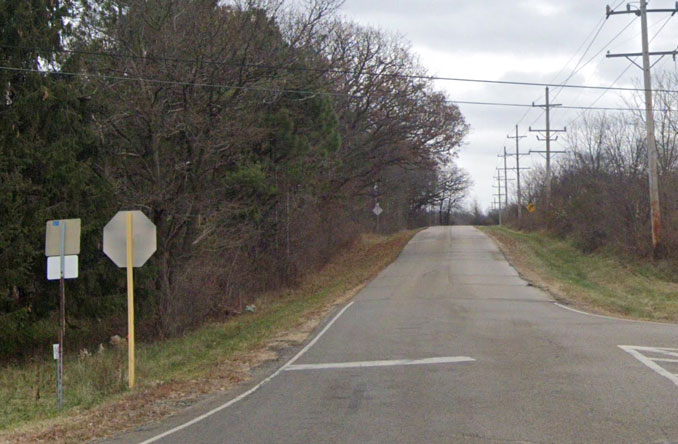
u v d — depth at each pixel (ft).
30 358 63.10
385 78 140.26
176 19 71.46
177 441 26.40
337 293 99.50
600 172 150.30
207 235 80.89
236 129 75.51
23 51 59.00
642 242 115.96
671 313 70.49
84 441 27.58
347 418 28.68
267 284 115.96
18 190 56.54
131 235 39.63
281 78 81.46
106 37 67.82
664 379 34.24
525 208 271.69
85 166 61.41
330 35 135.13
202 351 54.39
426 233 218.18
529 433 25.30
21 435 28.71
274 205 105.91
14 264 56.08
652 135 105.19
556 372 36.94
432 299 82.17
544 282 99.60
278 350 50.90
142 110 67.05
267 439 25.88
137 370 43.34
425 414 28.76
